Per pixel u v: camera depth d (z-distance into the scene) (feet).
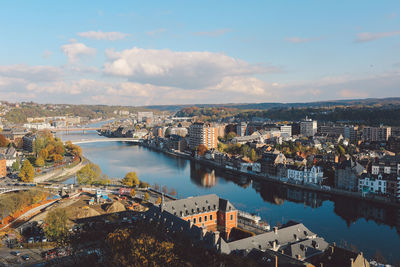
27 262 471.21
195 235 466.29
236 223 636.89
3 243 548.72
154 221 554.87
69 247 492.95
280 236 480.64
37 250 520.01
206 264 377.30
